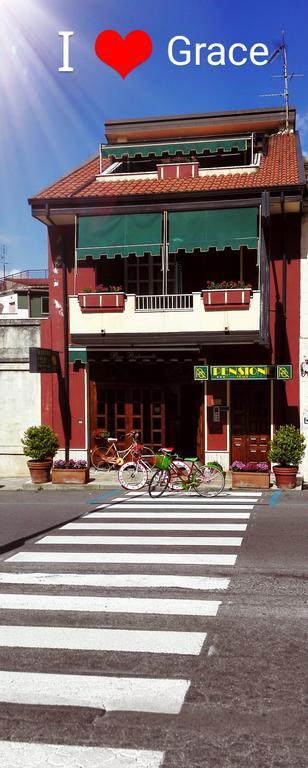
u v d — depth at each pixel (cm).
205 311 1495
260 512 1114
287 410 1580
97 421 1714
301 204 1479
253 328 1470
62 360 1692
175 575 718
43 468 1541
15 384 1727
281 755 361
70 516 1106
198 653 505
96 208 1523
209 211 1471
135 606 619
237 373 1534
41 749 371
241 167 1630
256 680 455
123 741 378
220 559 784
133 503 1242
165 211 1491
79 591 670
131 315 1530
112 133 1962
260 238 1448
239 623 569
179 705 421
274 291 1573
